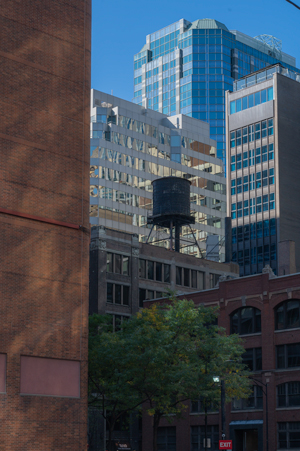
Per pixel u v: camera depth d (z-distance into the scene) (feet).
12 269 116.06
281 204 414.21
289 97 434.71
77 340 121.80
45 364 116.88
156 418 179.83
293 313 230.68
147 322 177.17
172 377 164.14
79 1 135.54
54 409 116.06
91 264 268.62
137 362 164.66
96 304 262.88
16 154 120.37
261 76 444.14
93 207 411.13
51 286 120.57
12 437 110.22
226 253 345.72
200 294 256.73
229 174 442.50
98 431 250.57
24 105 123.13
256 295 239.30
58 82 128.98
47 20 129.59
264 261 413.59
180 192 320.09
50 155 125.18
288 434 223.10
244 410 235.61
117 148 431.02
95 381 182.70
